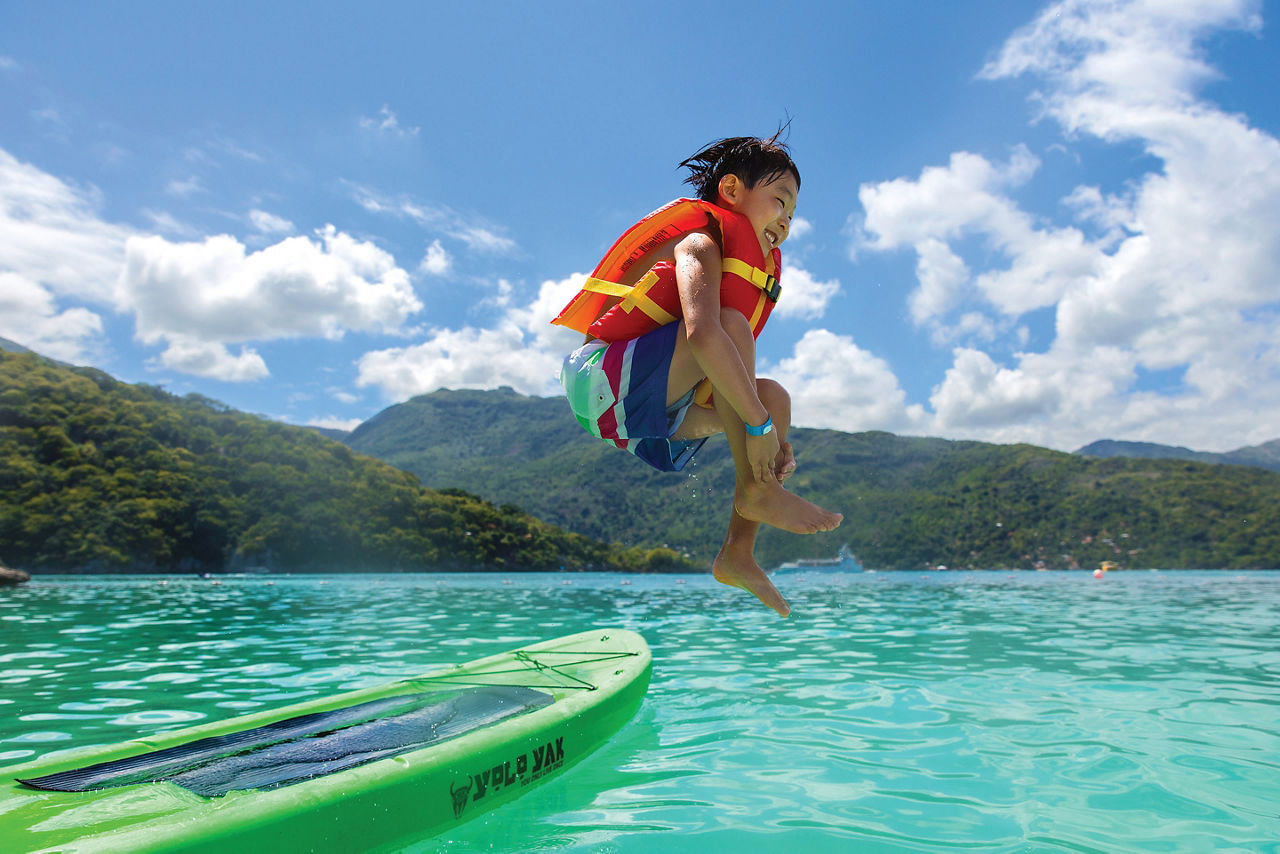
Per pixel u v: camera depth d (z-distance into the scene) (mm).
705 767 2875
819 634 7859
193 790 2033
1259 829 2170
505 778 2492
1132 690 4477
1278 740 3248
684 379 1512
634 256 1583
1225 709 3914
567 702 3242
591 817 2326
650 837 2135
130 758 2363
